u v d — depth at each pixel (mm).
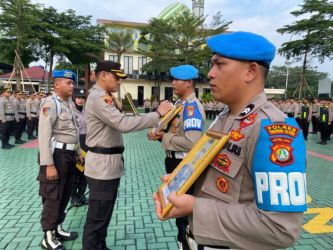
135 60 38062
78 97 5176
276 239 963
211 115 25719
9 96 10547
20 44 20938
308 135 15945
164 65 33719
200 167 1158
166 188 1340
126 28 35750
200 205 1090
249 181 1109
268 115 1085
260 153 1021
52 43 24750
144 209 4598
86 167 2758
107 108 2539
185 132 2598
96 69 2803
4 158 8320
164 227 3969
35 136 13039
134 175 6621
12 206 4699
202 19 32344
